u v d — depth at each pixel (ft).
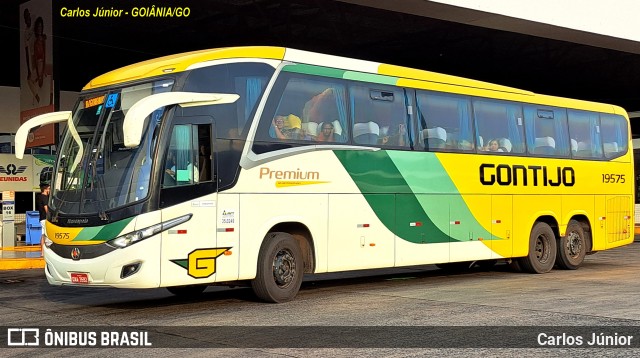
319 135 41.11
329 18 84.28
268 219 38.40
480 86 51.39
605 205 60.13
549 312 35.01
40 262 63.62
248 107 38.11
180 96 35.17
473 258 49.44
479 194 49.98
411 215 45.57
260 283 38.34
